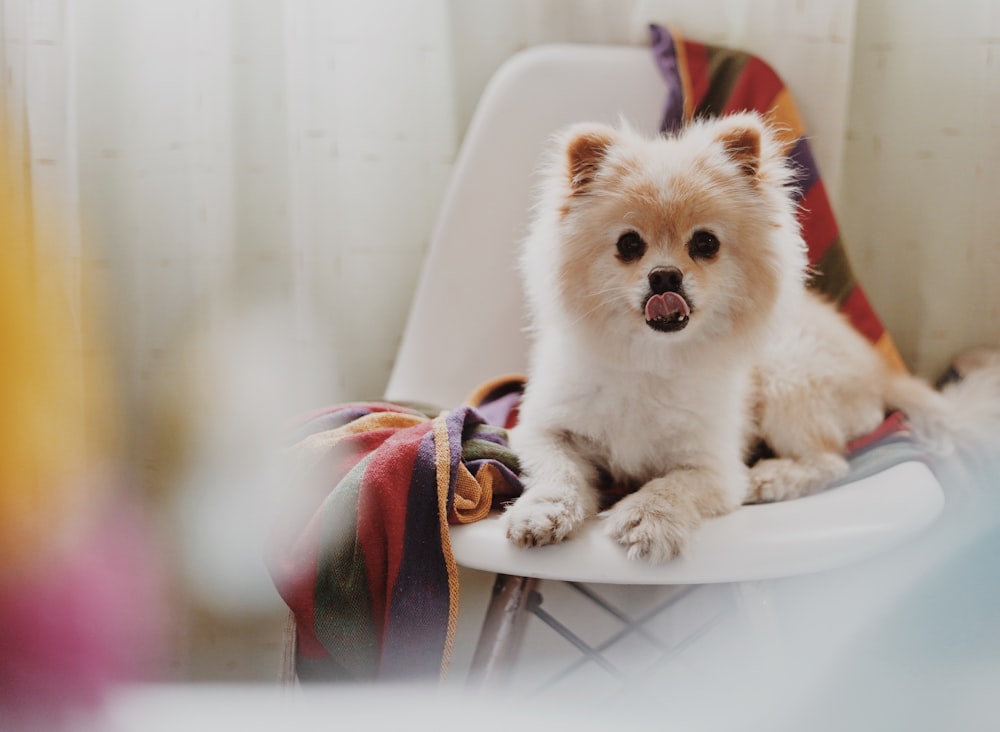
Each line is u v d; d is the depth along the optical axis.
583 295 1.19
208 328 1.69
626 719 1.41
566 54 1.62
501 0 1.77
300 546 1.10
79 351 1.56
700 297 1.13
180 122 1.66
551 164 1.36
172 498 1.62
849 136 1.82
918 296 1.83
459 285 1.61
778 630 1.32
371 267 1.80
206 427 1.67
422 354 1.60
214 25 1.63
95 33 1.62
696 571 1.00
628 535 1.03
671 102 1.58
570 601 1.79
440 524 1.06
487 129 1.60
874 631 1.04
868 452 1.34
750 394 1.40
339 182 1.75
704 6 1.65
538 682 1.74
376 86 1.73
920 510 1.10
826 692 1.07
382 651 1.07
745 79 1.59
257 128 1.70
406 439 1.15
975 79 1.74
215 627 1.68
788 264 1.23
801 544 1.02
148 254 1.69
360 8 1.70
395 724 1.03
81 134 1.64
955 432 1.43
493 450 1.21
